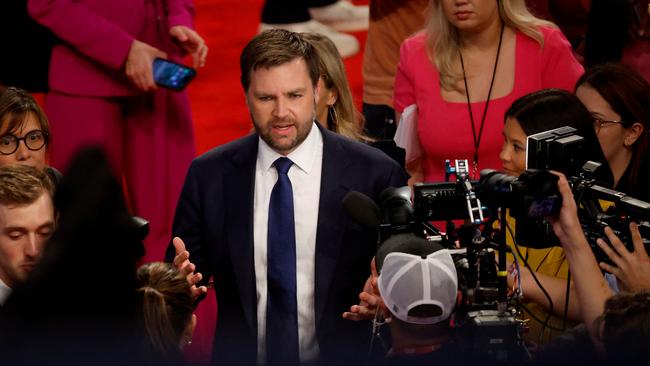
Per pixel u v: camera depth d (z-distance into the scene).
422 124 14.82
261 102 10.44
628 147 12.53
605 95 12.34
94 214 6.98
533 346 9.77
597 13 17.62
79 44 16.33
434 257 8.39
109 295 7.10
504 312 8.61
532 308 11.17
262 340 10.71
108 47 16.34
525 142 11.34
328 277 10.66
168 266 8.93
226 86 26.47
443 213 9.33
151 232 17.47
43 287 7.06
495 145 14.51
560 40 14.54
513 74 14.51
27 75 16.88
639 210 9.73
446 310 8.27
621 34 17.56
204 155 11.27
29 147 13.12
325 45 13.59
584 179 10.05
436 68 14.74
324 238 10.71
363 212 9.58
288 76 10.33
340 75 13.61
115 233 7.04
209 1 33.22
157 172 17.45
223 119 24.64
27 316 7.11
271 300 10.62
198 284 11.42
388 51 18.94
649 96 12.38
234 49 28.94
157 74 16.56
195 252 11.21
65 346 7.12
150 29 17.34
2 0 16.31
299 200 10.84
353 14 28.08
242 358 10.72
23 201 10.09
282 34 10.56
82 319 7.09
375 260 8.95
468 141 14.57
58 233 7.04
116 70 16.75
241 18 31.48
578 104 11.38
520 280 10.54
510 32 14.58
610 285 10.69
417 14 18.59
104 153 7.14
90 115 16.86
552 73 14.55
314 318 10.73
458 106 14.61
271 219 10.72
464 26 14.11
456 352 8.45
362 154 11.09
